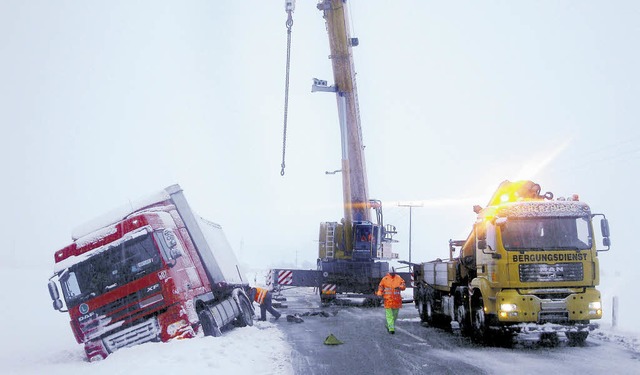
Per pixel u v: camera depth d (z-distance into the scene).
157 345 11.77
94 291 12.43
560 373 9.23
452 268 14.87
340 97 23.00
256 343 12.73
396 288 15.14
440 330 15.84
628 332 13.53
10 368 11.55
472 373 9.39
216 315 13.52
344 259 24.58
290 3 17.98
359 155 23.56
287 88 19.00
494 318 12.24
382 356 11.23
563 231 12.12
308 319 19.19
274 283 24.95
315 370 9.84
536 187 13.96
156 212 13.17
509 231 12.09
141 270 12.40
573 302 11.73
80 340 12.35
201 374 9.05
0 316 23.77
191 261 13.94
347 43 22.56
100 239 12.56
